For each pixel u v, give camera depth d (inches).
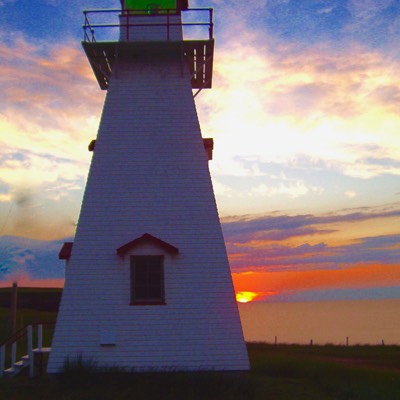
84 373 586.9
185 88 714.2
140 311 631.2
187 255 650.2
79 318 626.5
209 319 631.8
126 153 684.7
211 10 714.2
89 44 698.2
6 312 1705.2
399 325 5664.4
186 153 687.7
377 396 571.2
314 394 579.5
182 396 534.9
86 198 665.0
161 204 667.4
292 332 4426.7
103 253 648.4
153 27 733.9
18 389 573.0
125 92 709.3
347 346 1446.9
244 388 561.0
